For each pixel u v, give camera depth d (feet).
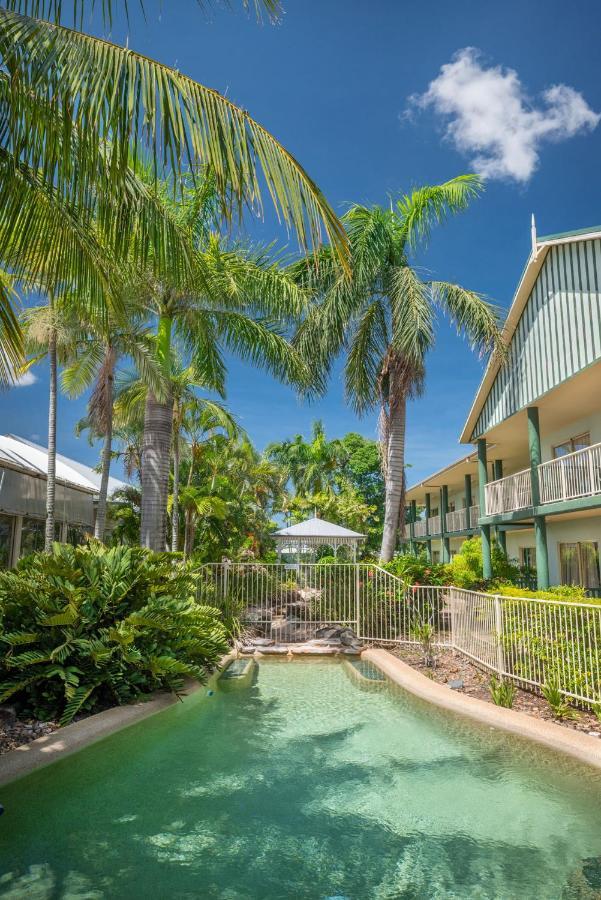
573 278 45.50
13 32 12.67
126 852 12.45
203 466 86.53
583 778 16.63
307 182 14.65
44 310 44.55
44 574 23.12
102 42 13.05
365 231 48.62
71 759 17.52
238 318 41.50
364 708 24.72
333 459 137.28
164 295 39.17
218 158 13.83
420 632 35.37
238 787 16.12
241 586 43.83
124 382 58.03
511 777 16.75
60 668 20.90
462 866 11.88
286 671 33.19
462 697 24.25
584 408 53.31
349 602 41.93
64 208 17.80
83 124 13.64
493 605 27.99
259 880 11.34
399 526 57.26
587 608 21.18
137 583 25.82
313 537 56.65
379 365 53.16
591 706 20.79
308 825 13.82
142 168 25.00
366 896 10.80
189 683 27.84
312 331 51.37
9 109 14.56
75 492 67.56
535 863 11.98
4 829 13.52
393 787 16.07
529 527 64.85
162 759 18.40
